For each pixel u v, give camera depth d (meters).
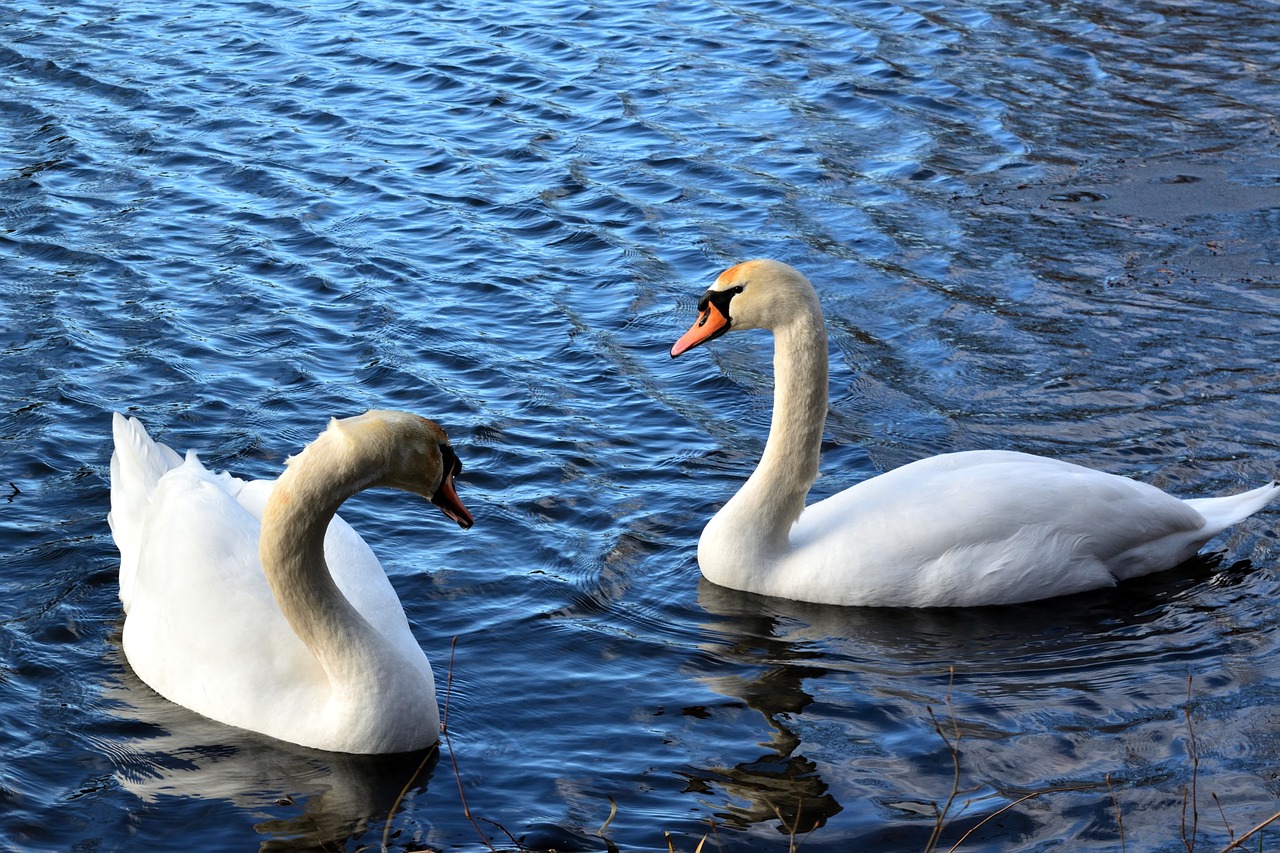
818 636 8.03
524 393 10.59
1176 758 6.82
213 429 9.88
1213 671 7.58
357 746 6.78
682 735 7.06
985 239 13.27
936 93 16.56
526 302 11.98
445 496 6.47
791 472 8.35
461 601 8.19
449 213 13.52
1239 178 14.41
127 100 15.90
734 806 6.50
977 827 6.33
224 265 12.34
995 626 8.14
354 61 17.33
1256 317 11.77
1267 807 6.42
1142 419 10.29
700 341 8.53
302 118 15.60
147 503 7.79
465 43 18.02
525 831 6.31
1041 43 18.08
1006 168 14.73
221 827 6.34
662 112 16.00
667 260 12.81
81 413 9.98
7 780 6.60
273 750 6.85
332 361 10.90
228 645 7.01
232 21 18.67
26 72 16.64
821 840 6.26
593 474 9.60
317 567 6.59
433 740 6.93
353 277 12.23
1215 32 18.39
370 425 6.31
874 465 9.88
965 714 7.24
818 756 6.89
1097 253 12.98
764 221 13.59
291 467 6.44
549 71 17.14
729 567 8.48
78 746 6.86
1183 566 8.74
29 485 9.12
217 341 11.09
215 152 14.65
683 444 10.05
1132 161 14.86
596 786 6.64
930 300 12.20
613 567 8.61
